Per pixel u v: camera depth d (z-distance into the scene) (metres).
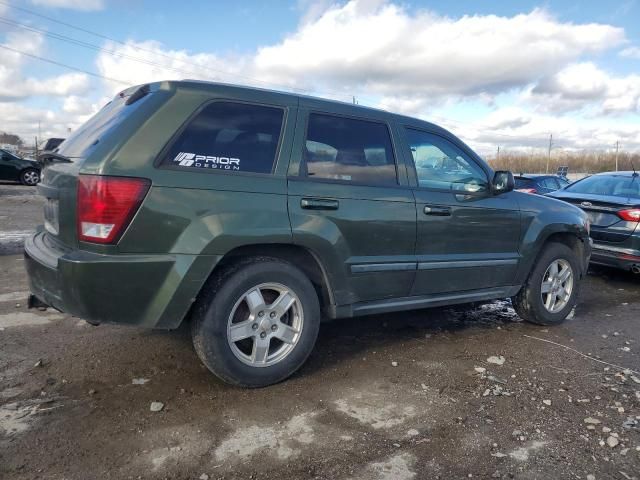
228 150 3.18
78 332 4.20
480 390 3.45
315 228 3.37
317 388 3.39
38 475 2.35
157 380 3.38
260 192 3.19
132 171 2.85
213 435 2.75
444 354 4.12
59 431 2.72
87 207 2.82
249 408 3.07
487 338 4.58
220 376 3.22
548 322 5.00
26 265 3.33
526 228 4.71
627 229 6.74
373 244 3.70
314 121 3.56
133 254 2.87
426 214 3.97
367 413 3.07
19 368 3.48
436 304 4.25
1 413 2.88
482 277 4.45
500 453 2.69
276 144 3.36
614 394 3.45
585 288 6.98
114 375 3.43
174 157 2.99
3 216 11.26
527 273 4.79
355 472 2.48
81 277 2.78
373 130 3.87
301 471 2.47
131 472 2.41
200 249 2.98
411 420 3.00
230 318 3.17
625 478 2.51
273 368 3.34
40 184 3.55
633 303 6.20
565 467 2.59
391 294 3.91
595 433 2.93
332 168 3.57
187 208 2.96
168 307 2.97
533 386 3.55
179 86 3.12
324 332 4.56
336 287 3.57
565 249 5.04
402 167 3.95
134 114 3.00
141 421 2.86
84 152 3.08
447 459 2.62
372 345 4.27
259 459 2.55
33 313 4.64
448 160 4.32
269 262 3.30
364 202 3.63
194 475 2.41
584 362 4.06
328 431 2.84
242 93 3.31
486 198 4.45
